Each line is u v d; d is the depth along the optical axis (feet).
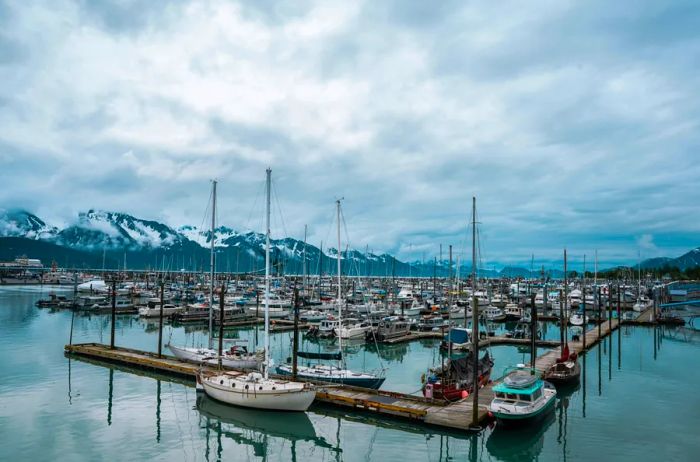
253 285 611.88
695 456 107.04
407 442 117.50
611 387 165.78
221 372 156.25
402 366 206.28
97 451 108.68
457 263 419.95
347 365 207.82
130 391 157.07
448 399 137.18
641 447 112.68
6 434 116.67
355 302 403.54
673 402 147.33
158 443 114.93
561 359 180.24
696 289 475.72
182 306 369.09
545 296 383.65
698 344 259.80
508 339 263.49
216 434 121.80
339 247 200.13
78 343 239.30
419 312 382.42
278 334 294.87
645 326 326.65
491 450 112.88
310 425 128.88
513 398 123.03
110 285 545.85
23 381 167.43
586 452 110.01
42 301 416.87
